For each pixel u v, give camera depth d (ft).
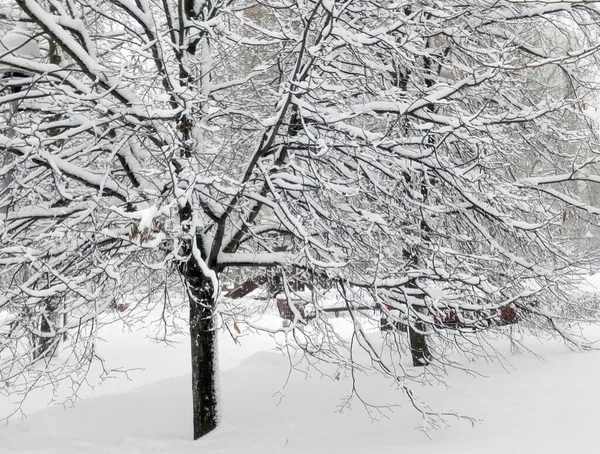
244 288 30.27
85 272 24.62
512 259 26.73
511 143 29.22
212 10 25.00
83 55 21.47
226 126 25.26
